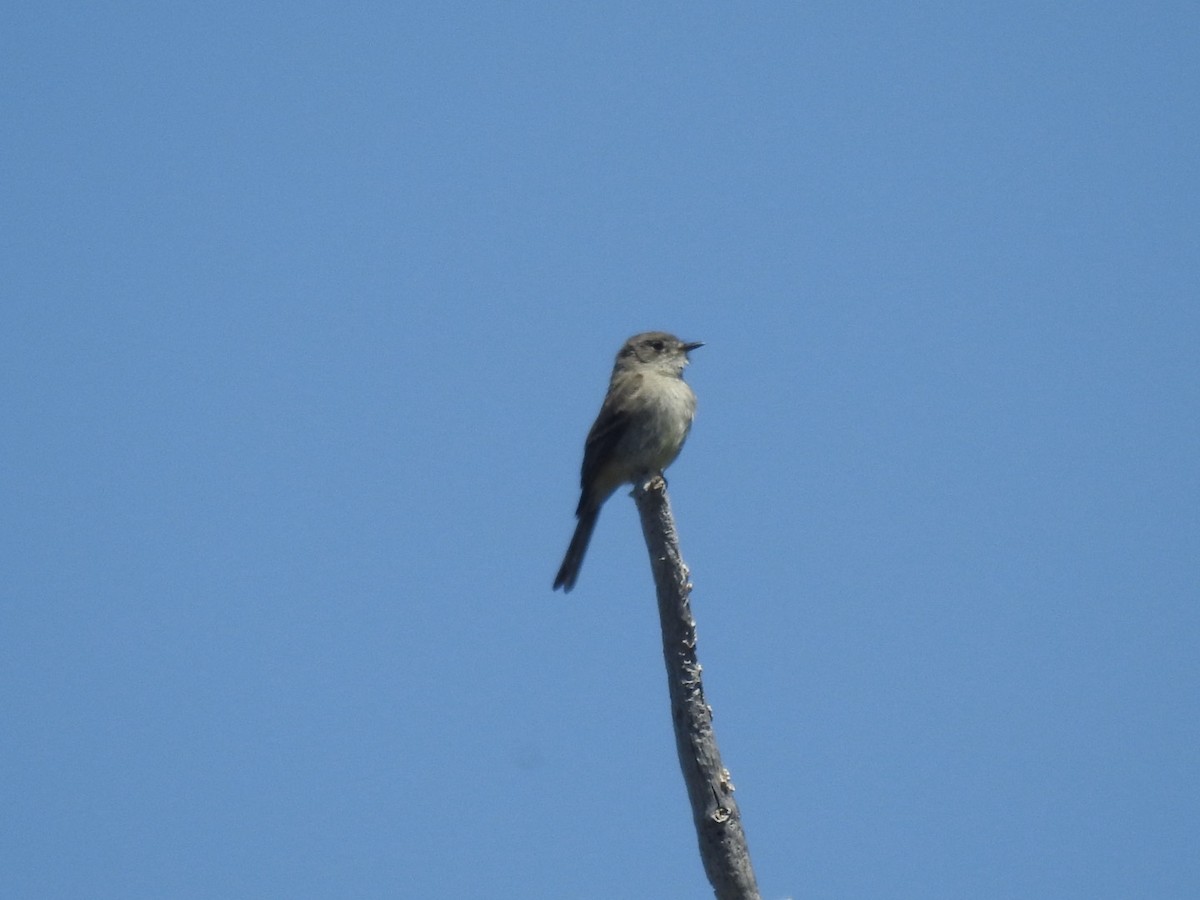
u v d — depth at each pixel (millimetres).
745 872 11406
